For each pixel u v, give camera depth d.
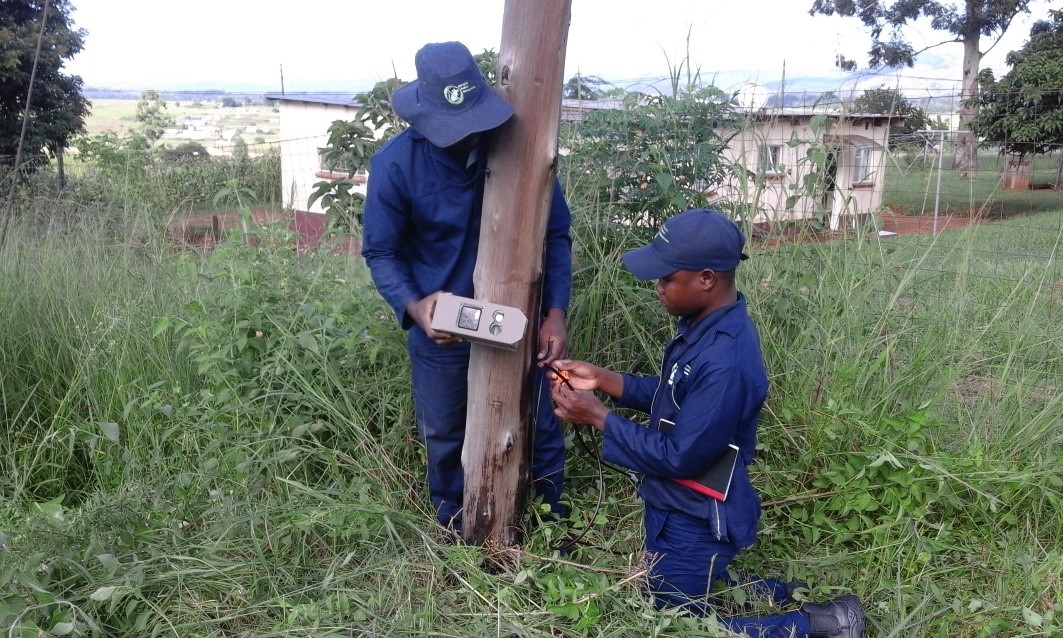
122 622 2.54
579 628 2.53
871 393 3.77
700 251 2.53
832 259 4.24
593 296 3.90
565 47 2.57
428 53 2.55
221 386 3.62
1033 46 18.41
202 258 4.88
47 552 2.63
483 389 2.80
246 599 2.65
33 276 4.59
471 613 2.58
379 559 2.80
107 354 4.09
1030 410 3.80
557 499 3.21
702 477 2.62
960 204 5.73
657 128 4.10
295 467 3.27
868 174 4.61
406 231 2.95
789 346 3.98
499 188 2.64
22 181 6.68
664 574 2.72
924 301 4.34
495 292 2.72
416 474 3.37
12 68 13.12
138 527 2.84
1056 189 6.68
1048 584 2.92
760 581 2.88
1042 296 4.54
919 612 2.79
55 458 3.75
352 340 3.48
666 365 2.76
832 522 3.25
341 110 12.01
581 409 2.76
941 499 3.28
